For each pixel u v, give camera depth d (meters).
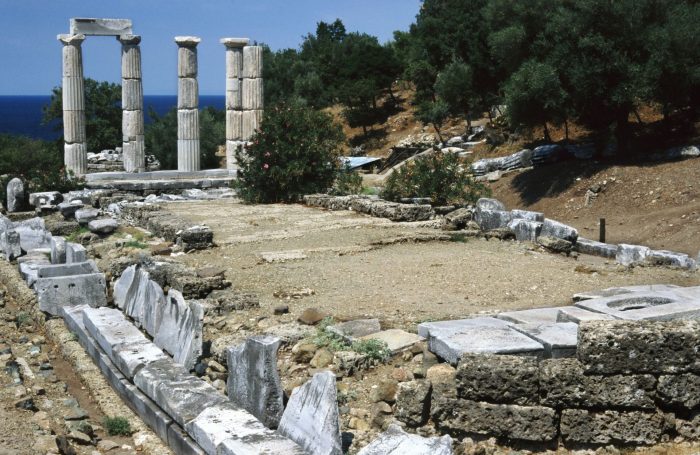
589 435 7.16
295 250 15.55
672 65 30.20
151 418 8.25
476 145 47.28
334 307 11.47
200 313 9.55
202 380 8.62
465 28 54.91
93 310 11.32
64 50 31.69
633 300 10.63
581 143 39.38
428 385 7.55
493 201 19.58
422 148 49.22
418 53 65.44
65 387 9.80
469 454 6.97
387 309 11.24
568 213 30.97
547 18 34.38
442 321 9.77
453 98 52.81
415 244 16.59
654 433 7.15
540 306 11.41
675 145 33.81
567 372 7.18
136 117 33.06
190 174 32.59
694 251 22.62
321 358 9.22
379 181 43.75
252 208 22.16
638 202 29.36
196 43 33.03
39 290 12.62
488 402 7.27
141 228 18.94
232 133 34.03
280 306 11.34
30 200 24.03
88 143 60.34
